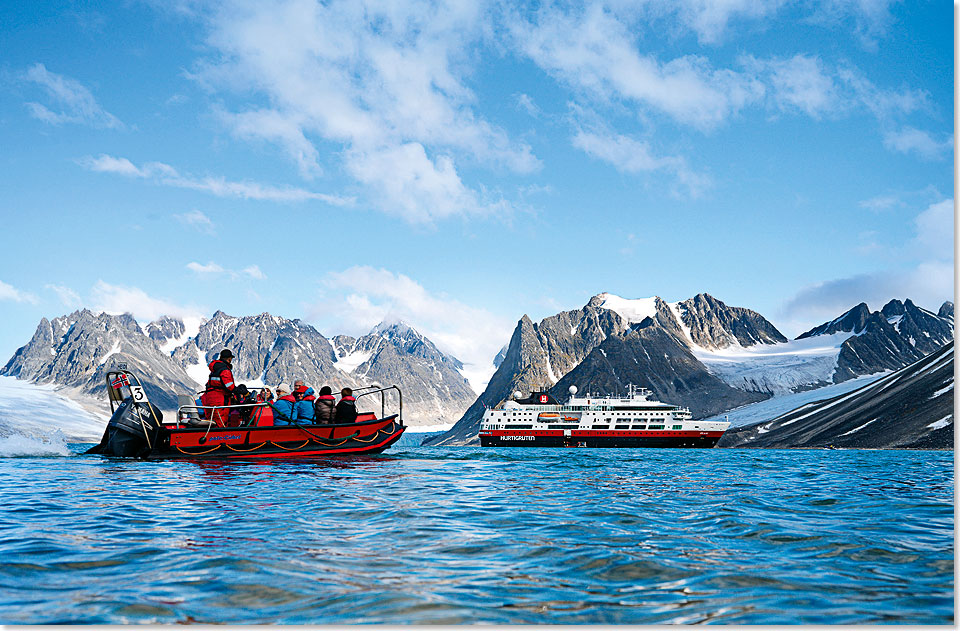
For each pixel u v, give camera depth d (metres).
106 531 10.20
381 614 6.21
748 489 17.27
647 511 12.65
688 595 6.89
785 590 7.08
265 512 12.11
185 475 18.94
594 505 13.43
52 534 9.94
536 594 6.89
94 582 7.28
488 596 6.80
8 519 11.30
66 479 17.81
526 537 9.85
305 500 13.76
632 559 8.42
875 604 6.61
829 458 43.88
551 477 20.36
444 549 9.02
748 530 10.55
